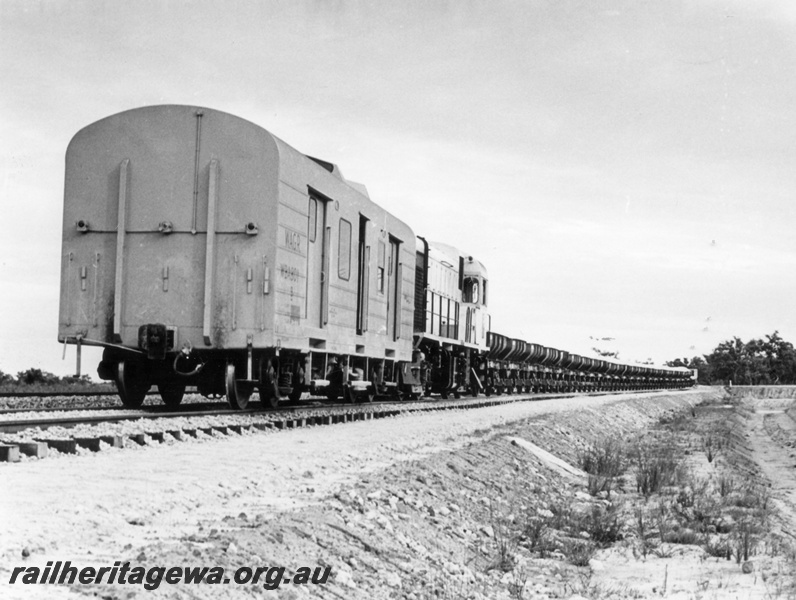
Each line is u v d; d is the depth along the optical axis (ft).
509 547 35.42
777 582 33.09
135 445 37.42
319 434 49.62
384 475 37.22
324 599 20.33
